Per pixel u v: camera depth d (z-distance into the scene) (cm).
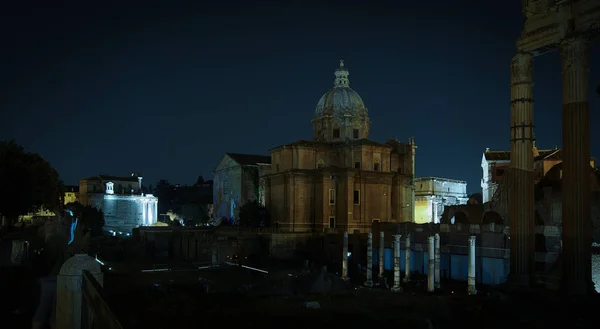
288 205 9456
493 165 9919
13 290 2867
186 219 16150
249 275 6469
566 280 2644
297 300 4444
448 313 3297
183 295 4712
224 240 8762
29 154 7381
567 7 2708
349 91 10581
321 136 10425
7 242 4397
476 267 5728
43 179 7344
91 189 16275
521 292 2805
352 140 9862
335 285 5309
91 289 1393
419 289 5541
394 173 9844
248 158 12162
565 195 2673
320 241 8944
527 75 2995
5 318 2300
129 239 10981
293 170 9369
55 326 1772
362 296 4638
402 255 7094
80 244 3472
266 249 9106
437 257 5469
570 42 2673
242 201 11531
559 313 2450
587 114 2642
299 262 8344
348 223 9062
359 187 9344
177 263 8412
